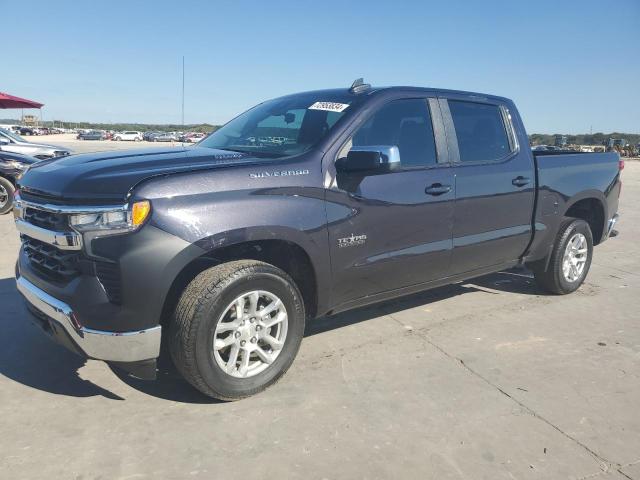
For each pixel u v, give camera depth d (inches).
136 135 2805.1
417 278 159.5
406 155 152.6
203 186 115.8
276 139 149.0
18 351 150.2
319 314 142.2
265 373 128.5
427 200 153.6
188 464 101.9
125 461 102.4
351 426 115.5
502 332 171.3
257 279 121.6
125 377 136.6
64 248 110.6
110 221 107.7
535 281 212.2
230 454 105.3
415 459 104.6
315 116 149.0
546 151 249.1
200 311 113.7
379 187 143.2
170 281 111.0
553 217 194.9
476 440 111.2
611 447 109.9
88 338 110.3
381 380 136.9
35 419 116.4
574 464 104.1
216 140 166.2
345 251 138.2
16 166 391.2
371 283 147.8
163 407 122.6
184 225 111.4
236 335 122.4
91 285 110.1
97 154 140.5
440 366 145.6
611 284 230.7
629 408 125.2
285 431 113.3
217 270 118.3
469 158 168.2
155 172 115.3
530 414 121.6
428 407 124.0
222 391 121.3
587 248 211.8
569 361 150.3
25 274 129.0
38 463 101.1
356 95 152.3
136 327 110.3
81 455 104.0
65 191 112.6
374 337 165.6
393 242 148.3
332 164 136.1
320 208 131.8
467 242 167.3
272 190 124.3
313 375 139.3
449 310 191.9
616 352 156.9
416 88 160.7
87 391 129.3
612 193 219.1
